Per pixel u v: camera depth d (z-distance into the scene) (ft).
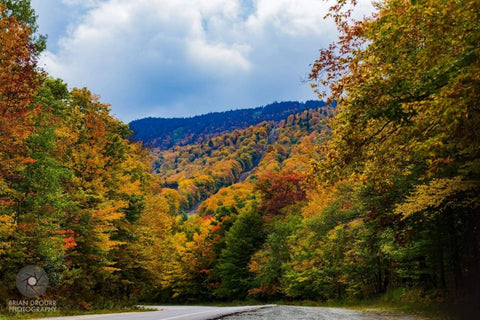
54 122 66.69
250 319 40.32
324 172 34.78
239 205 294.87
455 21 24.21
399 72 29.12
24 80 48.14
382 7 32.71
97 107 107.45
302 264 115.65
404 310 56.39
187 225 299.38
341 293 114.42
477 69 22.93
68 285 74.49
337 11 32.42
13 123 49.39
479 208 50.70
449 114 24.94
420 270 69.56
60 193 64.95
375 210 62.95
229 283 174.50
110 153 101.96
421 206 46.70
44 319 38.88
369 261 86.89
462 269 62.90
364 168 38.24
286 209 168.66
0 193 56.03
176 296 210.59
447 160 30.81
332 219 78.89
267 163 645.92
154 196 129.80
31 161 55.57
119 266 95.91
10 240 57.57
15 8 63.57
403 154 37.35
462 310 49.06
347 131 32.45
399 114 29.27
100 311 69.46
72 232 66.80
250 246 172.96
